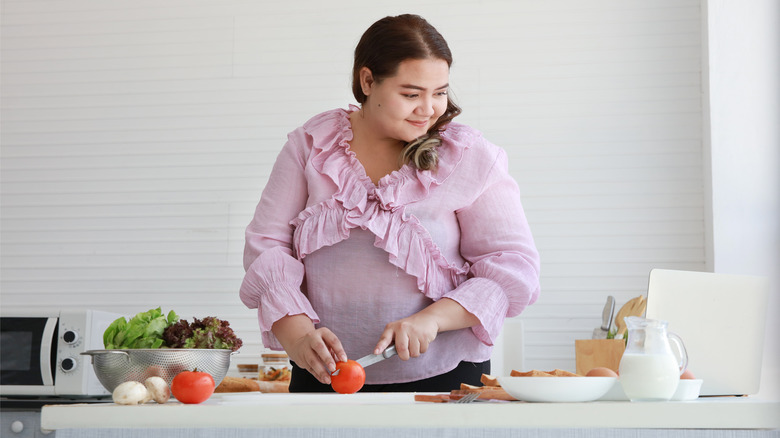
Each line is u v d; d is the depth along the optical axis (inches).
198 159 157.4
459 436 41.8
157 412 39.6
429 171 65.3
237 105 157.6
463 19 154.6
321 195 66.9
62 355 99.7
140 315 72.4
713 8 140.3
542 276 147.9
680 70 148.0
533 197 149.4
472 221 67.1
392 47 62.8
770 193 136.6
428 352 64.1
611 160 148.4
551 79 151.3
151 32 161.0
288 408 39.2
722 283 58.1
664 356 44.9
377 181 67.8
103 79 161.0
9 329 100.6
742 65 138.9
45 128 161.2
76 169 159.8
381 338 56.9
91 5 162.7
